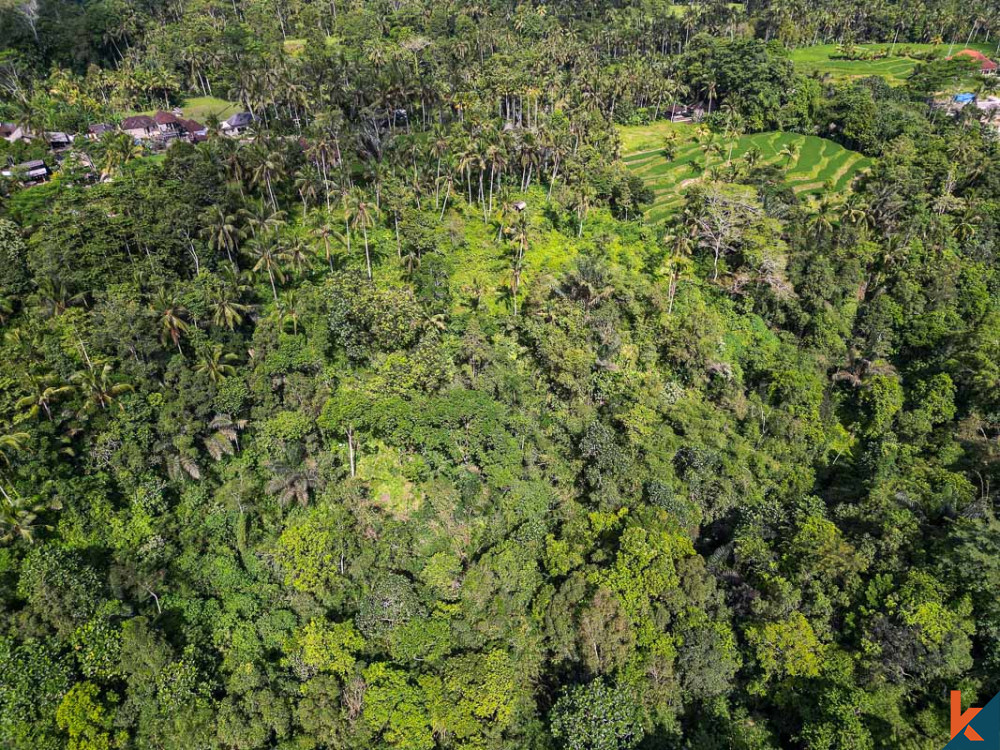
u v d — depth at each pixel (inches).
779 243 4719.5
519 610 2824.8
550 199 5472.4
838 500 3486.7
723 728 2485.2
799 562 2861.7
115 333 3302.2
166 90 7337.6
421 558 2967.5
